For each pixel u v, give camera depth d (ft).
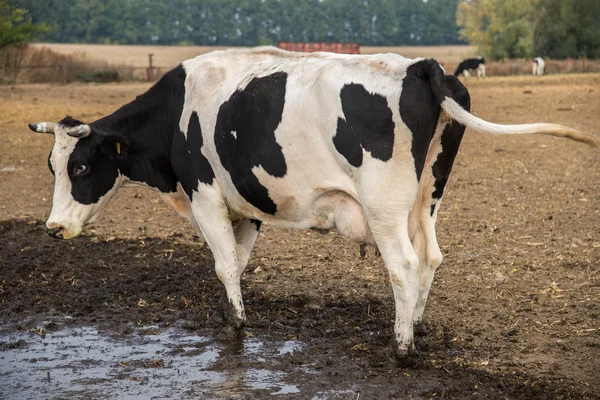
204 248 26.50
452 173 39.17
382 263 24.21
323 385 15.47
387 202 14.83
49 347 18.33
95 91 99.30
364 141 14.76
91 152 18.76
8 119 63.57
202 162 17.99
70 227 18.97
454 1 568.82
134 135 19.40
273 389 15.43
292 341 18.22
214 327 19.43
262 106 16.17
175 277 23.36
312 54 16.85
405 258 14.94
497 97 87.56
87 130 18.25
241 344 18.15
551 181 36.06
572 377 15.46
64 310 20.99
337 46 167.43
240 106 16.65
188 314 20.40
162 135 19.27
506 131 13.74
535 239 26.09
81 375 16.56
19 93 94.73
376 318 19.40
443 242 26.14
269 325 19.27
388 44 565.53
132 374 16.56
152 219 30.63
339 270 23.67
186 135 18.20
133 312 20.72
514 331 18.04
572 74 152.35
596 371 15.72
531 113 66.74
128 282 23.07
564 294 20.52
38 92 96.99
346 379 15.70
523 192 33.83
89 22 456.86
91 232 28.71
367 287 22.00
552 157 43.06
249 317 19.95
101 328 19.60
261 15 534.37
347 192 15.42
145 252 26.08
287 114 15.71
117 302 21.52
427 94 14.43
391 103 14.49
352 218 15.66
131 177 19.79
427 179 15.74
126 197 34.50
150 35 499.10
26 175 39.68
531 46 212.84
